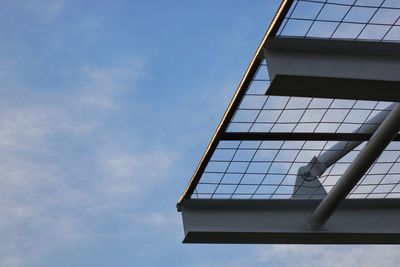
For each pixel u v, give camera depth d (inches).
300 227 886.4
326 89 669.3
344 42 673.6
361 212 923.4
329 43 673.0
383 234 911.7
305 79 657.6
